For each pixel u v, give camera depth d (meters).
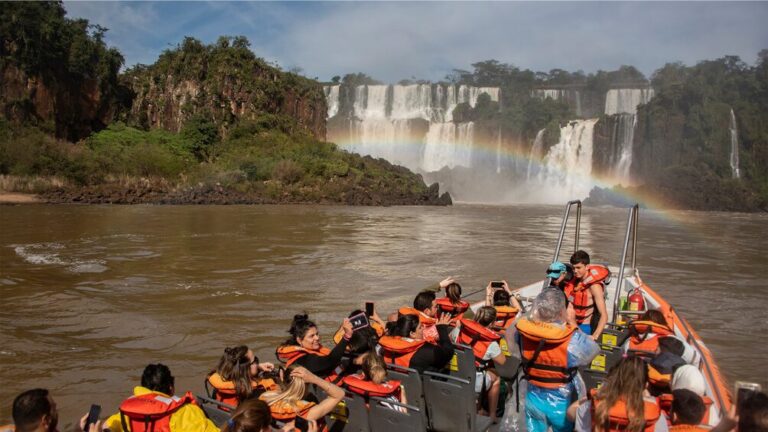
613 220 44.88
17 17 61.38
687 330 8.38
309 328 6.25
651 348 6.52
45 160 55.50
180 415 4.91
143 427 4.84
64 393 8.22
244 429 4.33
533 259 21.44
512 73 139.62
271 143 72.12
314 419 5.31
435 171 87.81
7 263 18.45
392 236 28.73
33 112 63.31
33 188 52.03
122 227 30.22
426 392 6.01
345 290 15.38
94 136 66.50
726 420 4.04
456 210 54.03
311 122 83.12
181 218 36.38
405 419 5.34
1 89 61.38
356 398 5.61
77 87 68.50
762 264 21.75
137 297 14.08
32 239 24.67
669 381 5.43
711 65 102.25
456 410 5.85
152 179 60.19
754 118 87.19
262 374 6.53
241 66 76.25
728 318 13.05
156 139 68.56
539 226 36.47
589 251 24.88
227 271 17.89
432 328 7.24
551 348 5.14
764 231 38.25
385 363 5.82
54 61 65.25
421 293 7.73
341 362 6.39
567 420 4.97
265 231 29.86
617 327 8.18
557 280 8.00
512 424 6.40
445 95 97.56
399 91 96.88
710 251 25.86
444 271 18.59
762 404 3.90
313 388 6.06
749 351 10.54
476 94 98.31
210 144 71.69
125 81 78.69
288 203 56.97
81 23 70.56
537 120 90.00
